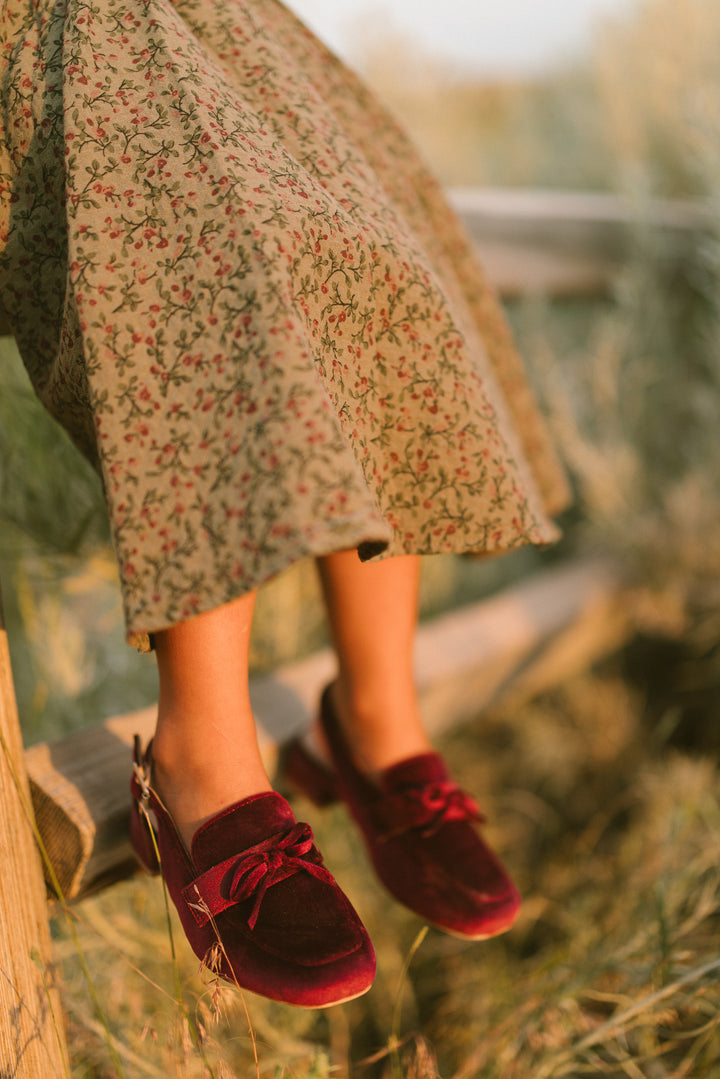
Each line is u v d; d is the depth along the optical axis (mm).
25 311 771
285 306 601
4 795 796
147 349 635
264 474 576
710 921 1371
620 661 2201
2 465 1198
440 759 978
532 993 1142
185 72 684
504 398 1142
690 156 2174
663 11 2291
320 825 1432
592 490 2115
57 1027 830
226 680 756
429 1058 901
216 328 617
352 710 980
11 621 1467
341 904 731
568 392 2246
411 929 1498
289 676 1335
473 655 1610
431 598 2014
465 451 775
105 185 658
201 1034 747
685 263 2141
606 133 2568
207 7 809
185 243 639
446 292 822
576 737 1979
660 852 1414
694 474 2080
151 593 612
